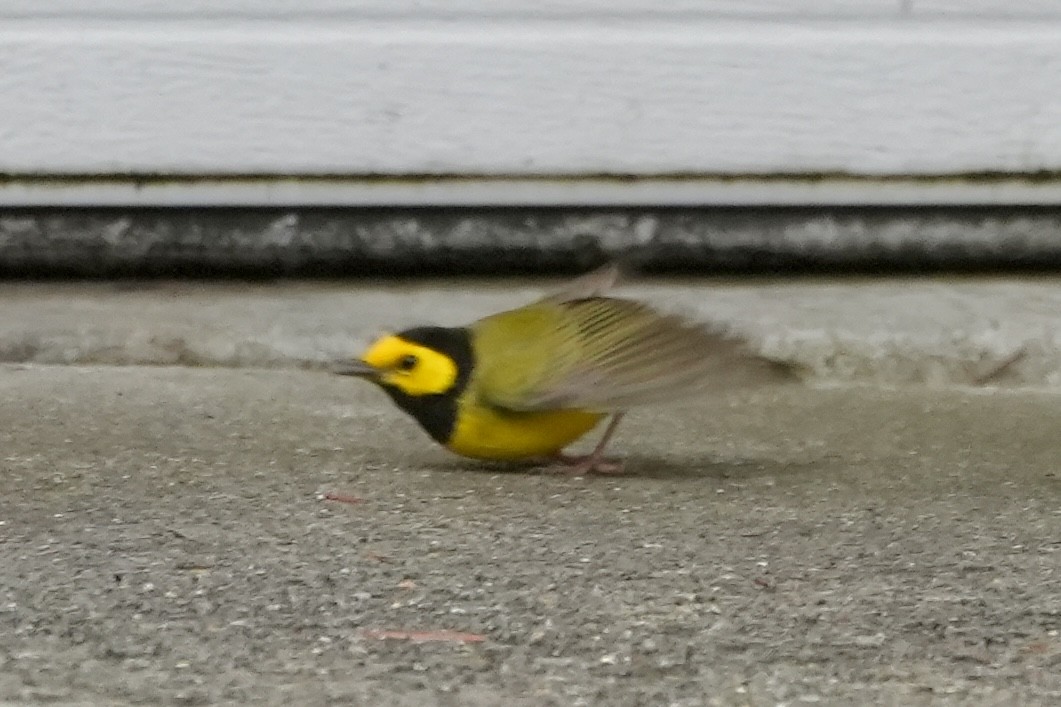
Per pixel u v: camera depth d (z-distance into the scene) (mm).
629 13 10383
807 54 10398
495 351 6941
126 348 9508
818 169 10516
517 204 10547
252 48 10367
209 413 8406
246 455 7496
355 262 10625
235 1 10375
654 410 8742
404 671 4711
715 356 6535
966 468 7406
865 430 8266
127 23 10359
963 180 10516
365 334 9562
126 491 6730
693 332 6680
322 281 10680
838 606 5309
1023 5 10391
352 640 4949
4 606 5191
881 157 10500
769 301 10023
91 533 6043
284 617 5137
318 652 4852
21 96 10383
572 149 10477
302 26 10383
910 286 10414
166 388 8969
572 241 10586
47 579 5465
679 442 8023
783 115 10469
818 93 10445
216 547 5879
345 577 5539
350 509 6480
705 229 10586
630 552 5879
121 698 4492
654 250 10594
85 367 9445
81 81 10375
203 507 6473
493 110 10445
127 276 10664
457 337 7023
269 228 10555
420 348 7000
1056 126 10438
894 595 5430
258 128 10453
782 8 10391
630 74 10406
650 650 4895
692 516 6438
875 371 9414
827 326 9492
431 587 5438
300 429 8125
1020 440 8008
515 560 5758
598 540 6039
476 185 10523
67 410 8359
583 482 7066
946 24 10383
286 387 9094
